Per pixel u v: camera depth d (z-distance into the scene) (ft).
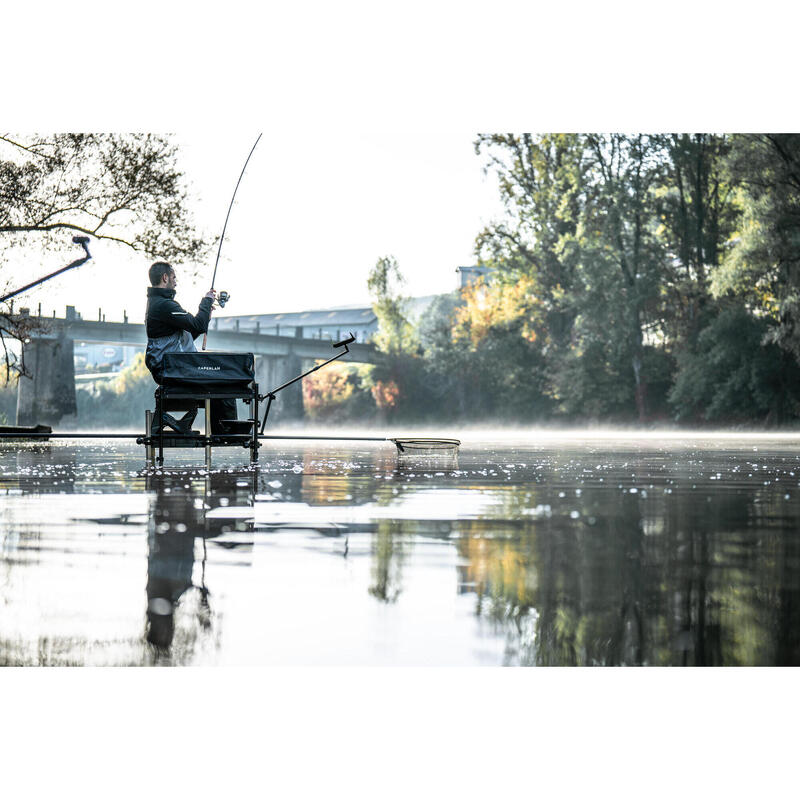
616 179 160.86
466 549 11.03
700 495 19.12
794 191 123.75
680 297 163.02
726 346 155.63
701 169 163.84
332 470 28.71
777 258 124.26
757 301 152.97
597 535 12.31
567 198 164.86
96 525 13.25
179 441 28.84
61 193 70.08
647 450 53.11
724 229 166.91
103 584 8.71
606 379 166.09
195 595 8.27
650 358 168.25
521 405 199.41
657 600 7.94
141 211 70.54
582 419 182.60
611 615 7.39
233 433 30.30
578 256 159.33
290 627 7.10
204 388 28.58
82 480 23.04
